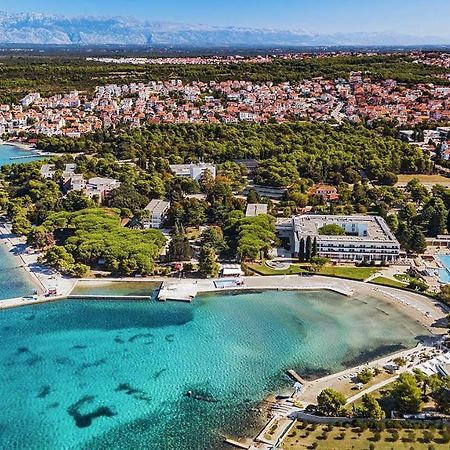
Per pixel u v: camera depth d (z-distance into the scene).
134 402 152.00
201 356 174.00
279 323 193.75
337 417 139.50
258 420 143.62
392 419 136.75
